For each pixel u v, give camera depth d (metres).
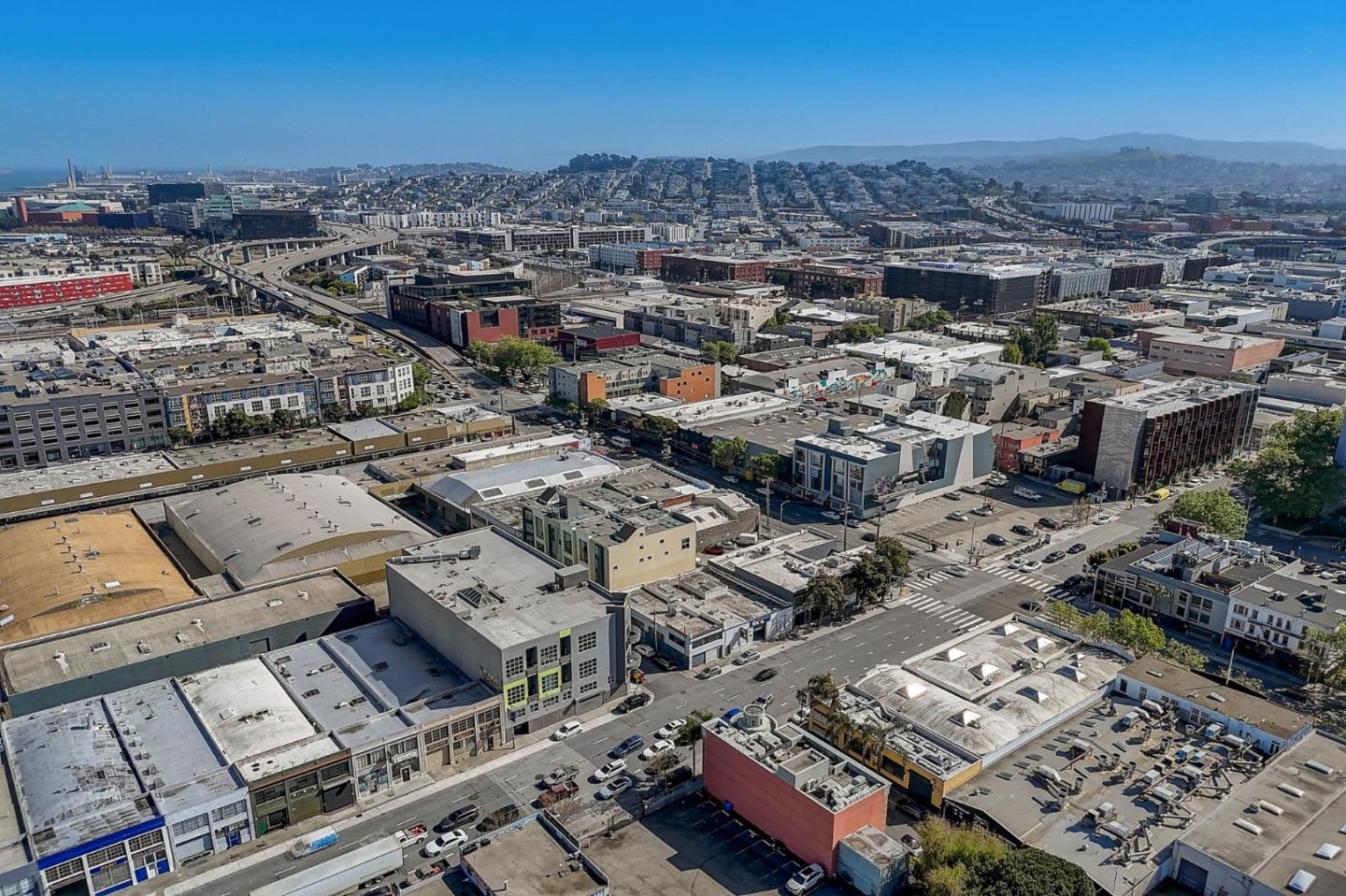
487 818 126.12
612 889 112.25
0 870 104.06
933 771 124.12
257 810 121.56
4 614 165.62
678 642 167.00
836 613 182.88
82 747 126.38
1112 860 110.12
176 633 156.62
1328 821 113.81
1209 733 133.38
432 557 169.00
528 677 143.62
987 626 165.25
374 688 143.38
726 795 127.62
